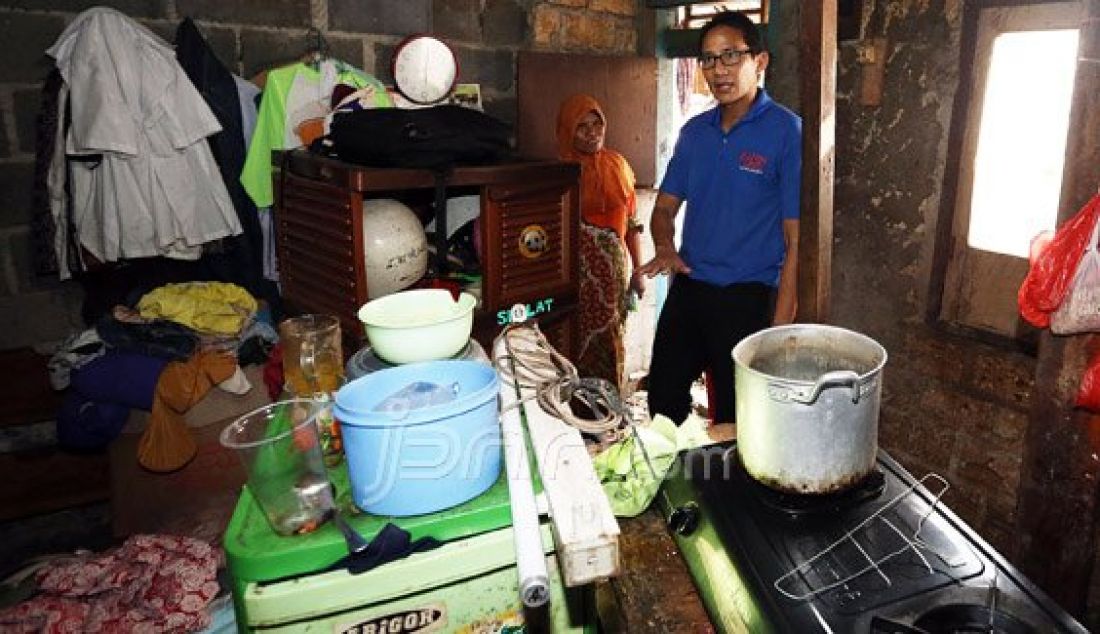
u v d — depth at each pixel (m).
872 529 0.92
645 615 0.96
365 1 2.75
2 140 2.27
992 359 2.18
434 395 1.02
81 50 2.11
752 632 0.82
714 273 2.41
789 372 1.15
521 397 1.17
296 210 2.26
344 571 0.91
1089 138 1.29
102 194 2.21
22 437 2.40
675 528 1.07
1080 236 1.27
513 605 1.00
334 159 2.14
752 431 0.97
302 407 1.11
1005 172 2.07
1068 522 1.47
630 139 3.40
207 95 2.38
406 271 2.08
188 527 2.03
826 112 1.36
